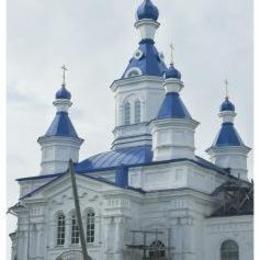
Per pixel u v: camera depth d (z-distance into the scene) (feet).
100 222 187.62
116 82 239.09
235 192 193.47
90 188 190.90
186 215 184.44
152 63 237.25
